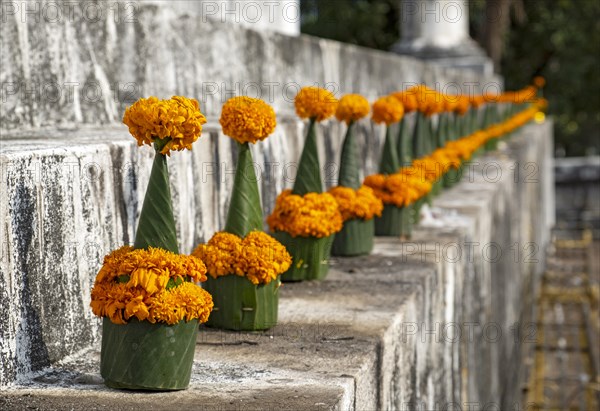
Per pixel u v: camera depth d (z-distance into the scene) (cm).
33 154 282
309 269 418
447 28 1827
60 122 442
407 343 376
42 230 285
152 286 263
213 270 335
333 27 2628
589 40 2784
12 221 270
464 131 994
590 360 1147
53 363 290
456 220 630
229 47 641
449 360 507
